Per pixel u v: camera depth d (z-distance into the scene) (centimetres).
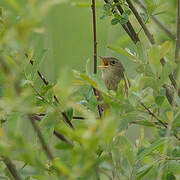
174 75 810
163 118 680
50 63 977
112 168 577
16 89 495
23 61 624
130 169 589
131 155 591
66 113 648
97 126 443
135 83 635
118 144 590
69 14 1262
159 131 677
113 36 1102
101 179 607
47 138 594
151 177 668
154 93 683
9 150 484
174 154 655
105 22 1225
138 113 641
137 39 837
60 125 609
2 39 450
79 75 580
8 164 629
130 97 619
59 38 1220
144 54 682
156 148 631
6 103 480
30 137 827
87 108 659
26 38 442
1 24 529
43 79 711
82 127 514
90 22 1264
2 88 559
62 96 534
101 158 559
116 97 605
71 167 524
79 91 679
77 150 500
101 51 1231
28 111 502
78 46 1227
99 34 1236
